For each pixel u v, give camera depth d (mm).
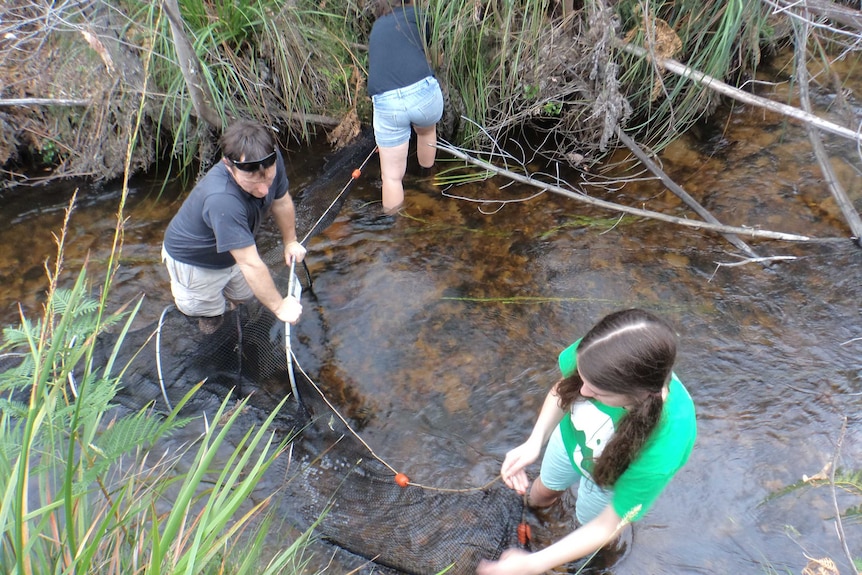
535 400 3092
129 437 1793
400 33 3611
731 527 2504
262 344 3121
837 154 4125
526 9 3998
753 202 3934
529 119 4621
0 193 4504
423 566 2434
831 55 4703
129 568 1800
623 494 1732
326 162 4645
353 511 2639
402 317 3541
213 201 2578
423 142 4262
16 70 4449
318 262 3895
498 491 2709
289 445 2902
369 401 3158
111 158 4520
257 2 4438
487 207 4207
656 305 3436
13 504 1561
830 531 2443
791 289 3422
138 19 4324
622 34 4172
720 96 4590
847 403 2871
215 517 1678
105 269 3920
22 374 1829
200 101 4312
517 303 3561
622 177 4293
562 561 1861
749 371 3055
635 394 1555
